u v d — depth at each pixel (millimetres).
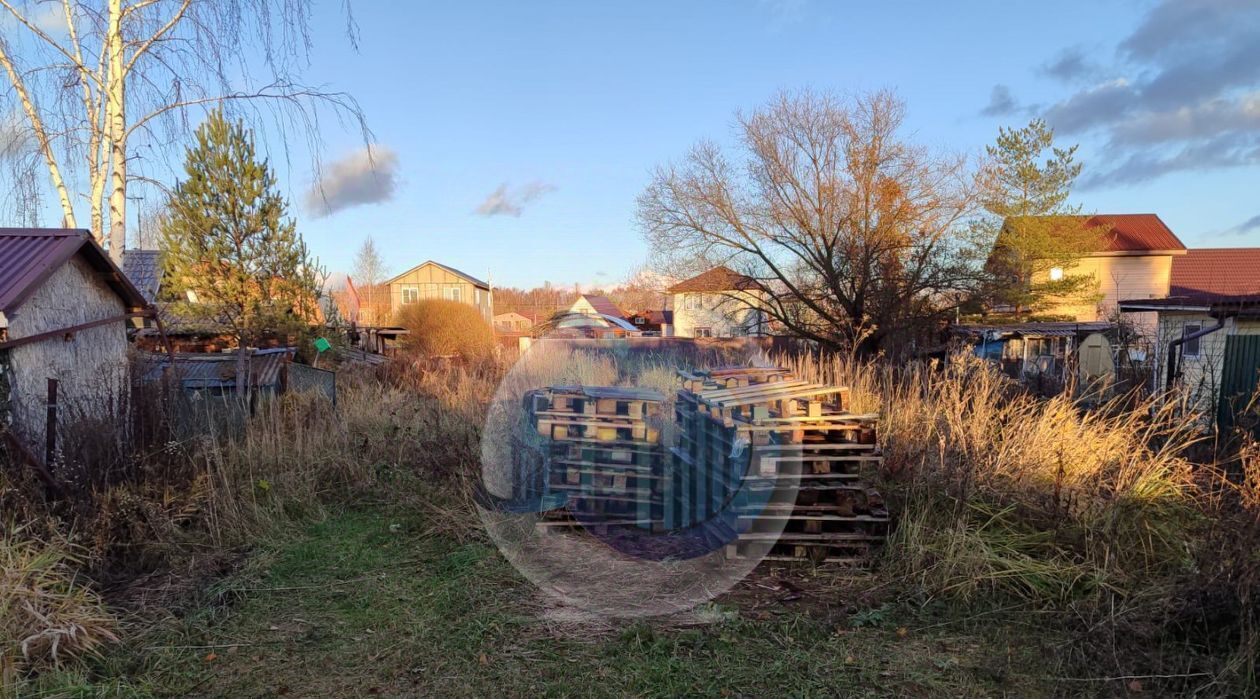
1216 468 4691
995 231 18797
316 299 14281
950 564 3652
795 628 3193
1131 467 4430
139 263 14617
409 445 6539
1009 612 3383
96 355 7273
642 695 2680
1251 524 3262
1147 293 29359
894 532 4082
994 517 4062
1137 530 3889
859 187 17891
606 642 3088
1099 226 26250
